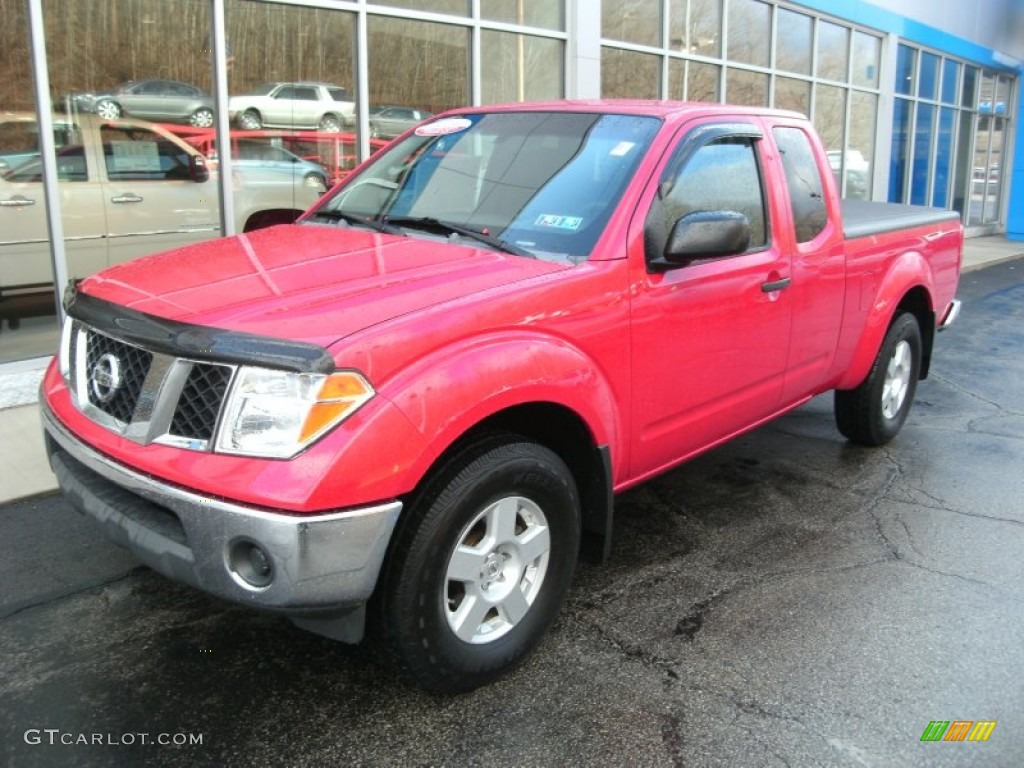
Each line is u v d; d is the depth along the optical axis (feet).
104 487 9.32
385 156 14.61
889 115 57.72
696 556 13.48
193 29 23.72
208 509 8.08
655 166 11.73
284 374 8.14
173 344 8.42
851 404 17.81
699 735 9.30
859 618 11.68
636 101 13.83
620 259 10.93
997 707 9.83
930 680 10.31
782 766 8.85
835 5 50.06
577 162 12.19
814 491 16.24
